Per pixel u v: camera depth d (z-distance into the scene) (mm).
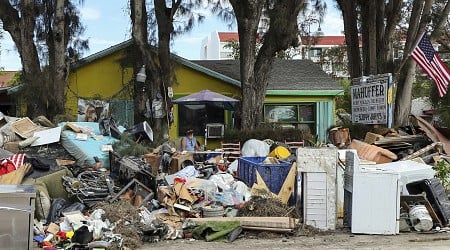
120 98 22656
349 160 10711
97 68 22688
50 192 11047
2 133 14508
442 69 17781
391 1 22359
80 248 9047
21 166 11203
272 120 23438
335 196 10570
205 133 22031
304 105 23734
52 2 20375
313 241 9734
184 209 10852
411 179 11258
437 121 22453
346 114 29188
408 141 16844
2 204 7371
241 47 20844
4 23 20203
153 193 11531
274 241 9797
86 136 14852
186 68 22984
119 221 10000
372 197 10273
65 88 21359
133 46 21609
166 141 17734
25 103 20703
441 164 12156
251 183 12664
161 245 9625
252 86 20734
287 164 12500
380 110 18359
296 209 10953
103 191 11195
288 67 26344
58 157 14336
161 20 20984
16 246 7391
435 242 9562
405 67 21531
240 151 18188
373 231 10234
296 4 20297
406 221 10523
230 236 9898
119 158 13062
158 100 20469
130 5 21000
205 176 12914
